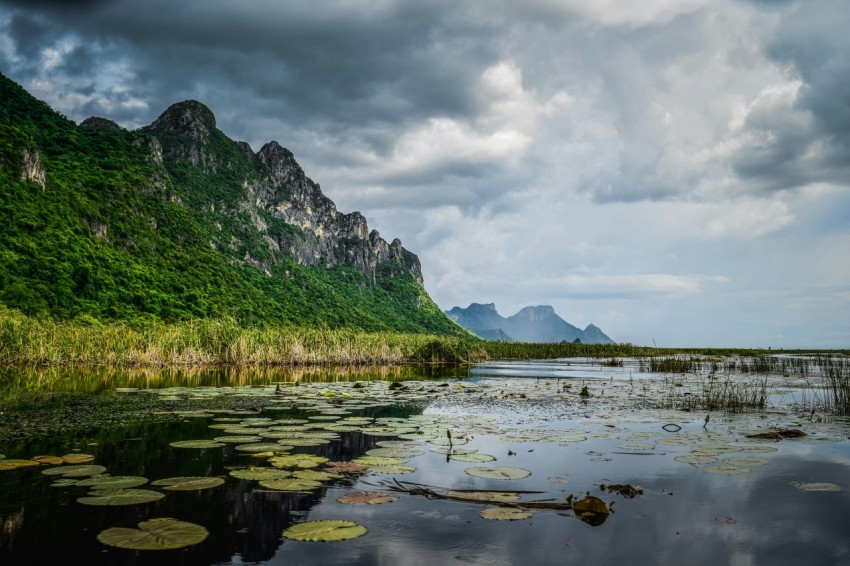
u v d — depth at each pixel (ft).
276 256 505.66
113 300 205.77
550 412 42.50
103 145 359.87
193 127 558.15
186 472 22.08
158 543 14.46
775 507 18.85
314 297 467.93
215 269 321.73
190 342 108.58
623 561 14.23
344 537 15.29
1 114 332.39
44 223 223.30
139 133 394.11
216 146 572.10
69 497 18.47
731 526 16.99
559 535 16.10
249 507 18.10
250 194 567.18
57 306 178.09
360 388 60.29
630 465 24.79
